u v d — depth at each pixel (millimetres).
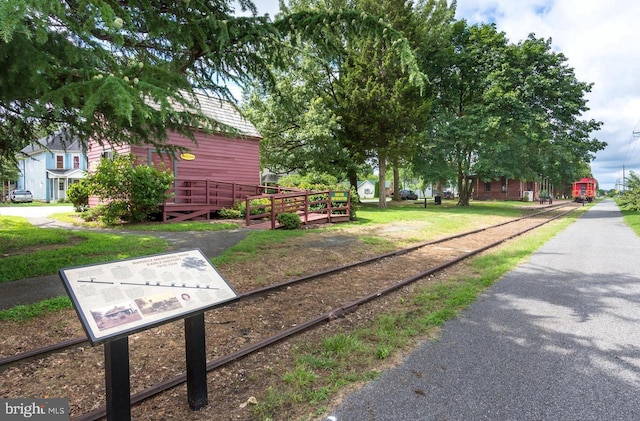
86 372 3020
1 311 4066
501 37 23078
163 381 2854
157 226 11289
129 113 2705
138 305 2123
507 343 3533
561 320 4148
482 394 2643
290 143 23375
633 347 3432
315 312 4492
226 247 8195
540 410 2449
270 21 5789
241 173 17000
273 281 5770
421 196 67625
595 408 2469
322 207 15312
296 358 3227
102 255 7004
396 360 3195
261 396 2652
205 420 2385
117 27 2971
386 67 20281
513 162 23797
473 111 23391
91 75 3268
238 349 3455
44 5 2547
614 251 8695
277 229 11961
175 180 13320
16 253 7188
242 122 17328
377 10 20047
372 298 4996
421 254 8320
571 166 27094
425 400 2572
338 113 22359
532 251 8680
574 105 21422
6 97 3385
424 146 24109
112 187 11336
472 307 4613
